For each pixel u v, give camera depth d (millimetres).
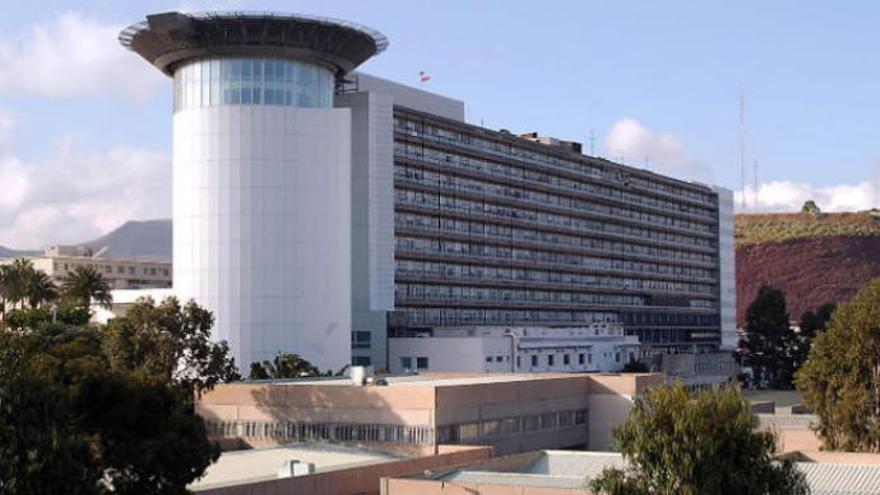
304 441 86188
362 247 151375
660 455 45719
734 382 48906
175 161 142000
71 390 52562
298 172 138375
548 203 193625
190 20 134875
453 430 82688
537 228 190125
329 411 85250
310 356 137750
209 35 136625
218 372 90125
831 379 87250
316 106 141125
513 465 68188
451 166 170250
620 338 185875
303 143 138750
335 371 138500
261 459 78000
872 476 59750
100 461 49844
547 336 164500
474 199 176000
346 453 81438
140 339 86000
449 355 148250
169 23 133250
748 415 46250
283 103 138375
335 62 142875
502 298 182250
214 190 138000
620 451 48062
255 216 137500
